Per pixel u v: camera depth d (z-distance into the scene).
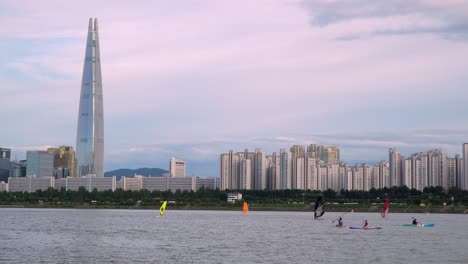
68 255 152.88
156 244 182.25
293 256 152.25
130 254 155.25
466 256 155.00
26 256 150.88
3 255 153.00
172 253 157.62
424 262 143.75
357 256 153.38
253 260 144.38
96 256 150.75
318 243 186.25
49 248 169.88
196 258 147.38
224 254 155.88
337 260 145.88
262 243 186.12
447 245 182.75
